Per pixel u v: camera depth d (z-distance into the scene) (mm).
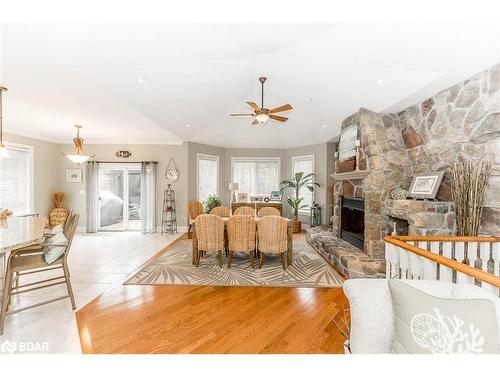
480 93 2691
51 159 6430
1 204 5238
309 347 1972
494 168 2551
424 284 1309
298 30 2576
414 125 3654
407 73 2959
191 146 6855
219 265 3971
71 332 2137
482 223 2650
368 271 3229
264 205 7020
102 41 2432
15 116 4500
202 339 2062
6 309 2303
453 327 1027
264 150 7715
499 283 1282
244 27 2477
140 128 5445
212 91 4277
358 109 4129
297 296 2898
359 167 4133
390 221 3730
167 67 3193
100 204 6867
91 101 3816
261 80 4031
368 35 2516
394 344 1207
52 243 2484
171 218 6602
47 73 2934
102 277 3438
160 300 2766
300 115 5543
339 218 5055
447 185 3072
